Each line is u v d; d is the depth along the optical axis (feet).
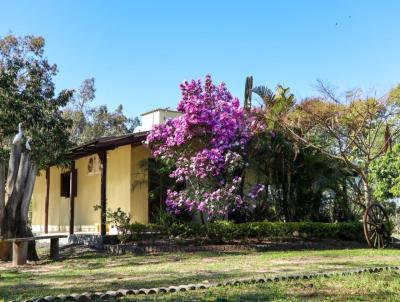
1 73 59.47
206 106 51.06
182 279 26.27
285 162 56.18
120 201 56.85
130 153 56.24
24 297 21.39
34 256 41.88
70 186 61.93
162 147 51.55
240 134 51.85
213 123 50.03
